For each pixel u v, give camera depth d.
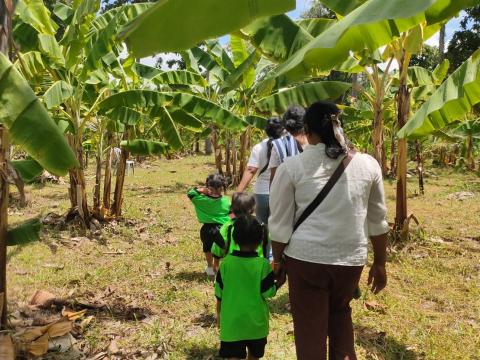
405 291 5.05
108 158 8.61
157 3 1.64
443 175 15.91
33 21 5.26
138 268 5.75
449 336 3.93
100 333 3.89
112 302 4.57
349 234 2.50
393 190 12.93
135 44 1.67
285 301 4.64
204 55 10.20
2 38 2.99
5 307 3.58
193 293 4.82
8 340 3.20
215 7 1.62
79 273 5.52
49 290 4.91
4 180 3.30
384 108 7.53
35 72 5.65
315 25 4.96
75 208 7.86
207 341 3.78
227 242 3.75
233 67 9.61
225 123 7.32
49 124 2.88
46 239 6.85
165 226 8.33
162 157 23.22
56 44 5.82
